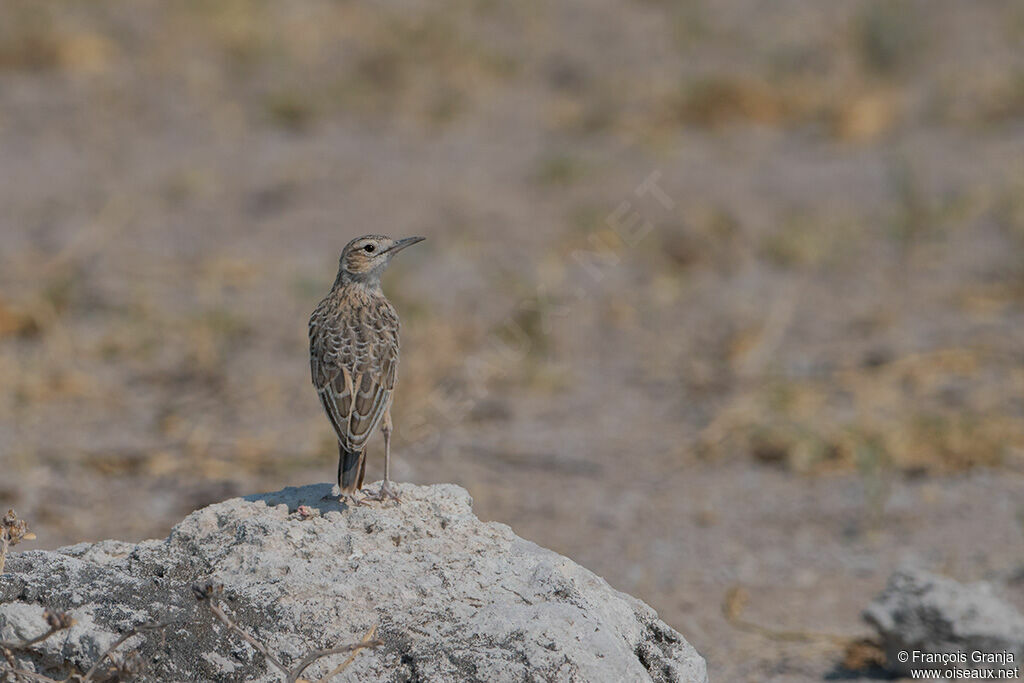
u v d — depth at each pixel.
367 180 22.44
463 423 14.21
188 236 20.02
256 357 16.08
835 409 14.45
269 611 6.26
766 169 22.86
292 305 17.67
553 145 24.31
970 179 21.69
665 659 6.70
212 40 28.98
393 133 25.00
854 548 11.59
